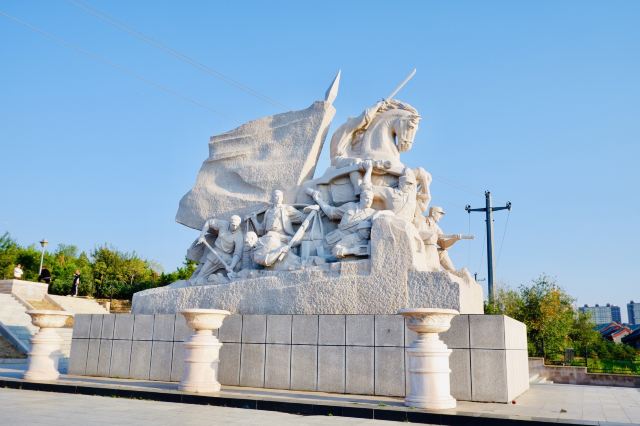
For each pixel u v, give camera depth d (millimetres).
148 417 5656
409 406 6102
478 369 6895
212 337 7586
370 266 8039
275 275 8703
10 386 8164
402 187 9078
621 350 24531
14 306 18438
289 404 6363
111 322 9312
